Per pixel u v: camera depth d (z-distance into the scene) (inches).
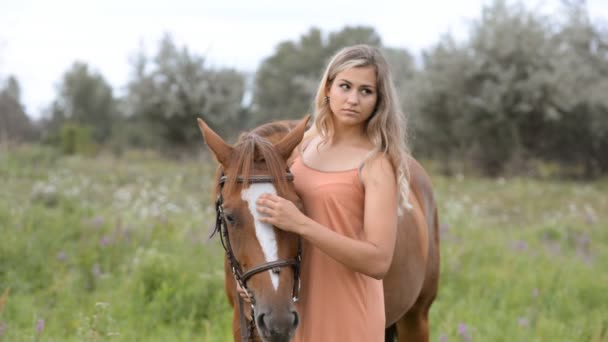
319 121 104.7
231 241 96.4
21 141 872.9
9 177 470.6
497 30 759.1
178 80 898.7
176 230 265.9
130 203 358.0
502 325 189.0
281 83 1342.3
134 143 1055.0
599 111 776.3
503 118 738.8
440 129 816.9
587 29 890.7
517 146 757.9
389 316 127.4
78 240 245.1
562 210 479.8
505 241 313.6
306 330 102.1
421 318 150.3
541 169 737.6
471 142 797.9
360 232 99.3
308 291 101.8
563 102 735.1
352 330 99.5
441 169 770.2
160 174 593.6
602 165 818.2
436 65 802.2
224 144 100.5
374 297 101.7
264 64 1385.3
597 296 228.7
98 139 1317.7
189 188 506.0
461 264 253.8
